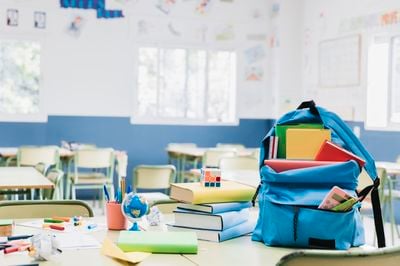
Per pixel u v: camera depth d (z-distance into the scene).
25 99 7.63
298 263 1.30
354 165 1.70
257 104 8.62
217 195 1.80
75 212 2.29
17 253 1.57
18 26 7.50
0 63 7.52
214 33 8.37
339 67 7.33
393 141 6.37
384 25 6.50
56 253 1.56
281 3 8.27
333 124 1.88
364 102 6.82
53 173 3.94
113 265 1.45
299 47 8.33
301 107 1.97
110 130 7.95
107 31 7.86
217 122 8.50
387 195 5.15
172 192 1.90
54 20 7.64
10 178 3.72
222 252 1.61
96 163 6.33
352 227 1.69
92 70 7.83
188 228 1.80
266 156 1.88
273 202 1.69
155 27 8.09
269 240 1.69
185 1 8.20
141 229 1.90
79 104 7.80
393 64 6.44
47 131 7.68
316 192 1.69
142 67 8.14
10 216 2.22
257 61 8.59
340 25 7.32
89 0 7.77
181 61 8.31
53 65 7.67
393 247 1.36
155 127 8.17
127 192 1.97
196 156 6.70
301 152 1.83
